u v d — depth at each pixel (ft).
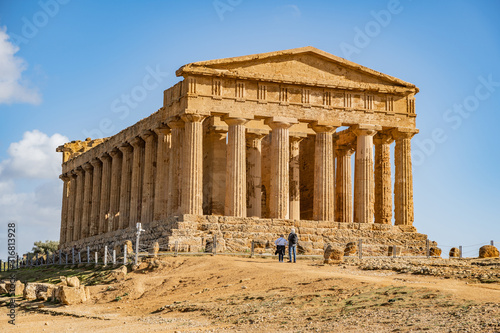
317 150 217.36
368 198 218.79
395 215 224.33
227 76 206.08
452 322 85.35
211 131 232.94
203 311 111.65
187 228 186.60
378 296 104.12
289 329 92.48
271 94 211.61
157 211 219.41
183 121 209.67
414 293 102.89
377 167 234.99
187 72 202.49
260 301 112.06
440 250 190.19
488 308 90.02
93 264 187.21
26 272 223.30
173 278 144.05
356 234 204.95
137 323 109.29
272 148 212.43
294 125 242.99
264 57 209.67
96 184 284.82
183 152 204.03
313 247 195.42
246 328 95.86
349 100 219.82
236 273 140.36
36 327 113.70
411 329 84.33
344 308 99.71
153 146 233.55
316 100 216.33
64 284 144.46
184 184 200.75
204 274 144.15
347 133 246.88
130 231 226.38
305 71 215.72
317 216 215.31
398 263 142.10
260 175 231.71
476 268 130.72
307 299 108.37
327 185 215.31
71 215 314.96
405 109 225.35
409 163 223.92
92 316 120.57
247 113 207.72
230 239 186.91
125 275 156.15
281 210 208.85
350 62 218.59
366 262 147.23
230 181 205.57
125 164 254.06
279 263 155.33
